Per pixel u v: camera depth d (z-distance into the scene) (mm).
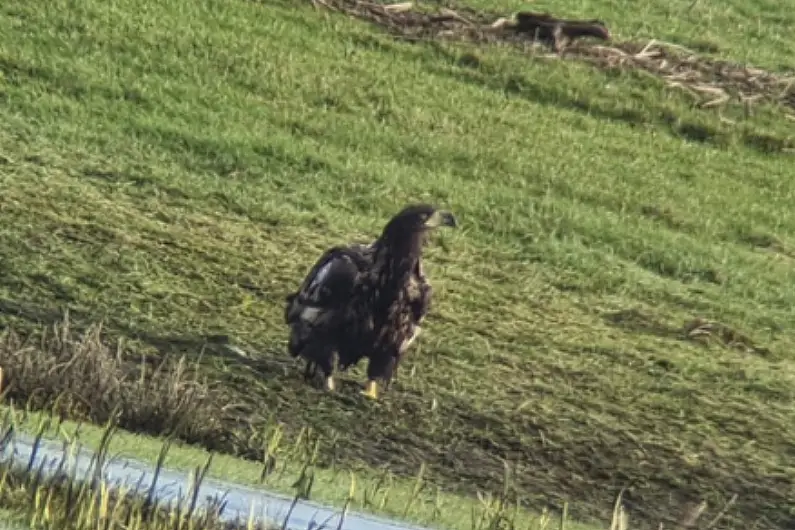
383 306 15664
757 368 20359
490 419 17156
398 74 28328
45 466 10562
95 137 23344
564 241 23578
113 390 14359
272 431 15461
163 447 11773
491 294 21172
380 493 13539
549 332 20234
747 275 23969
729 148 29109
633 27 33156
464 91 28406
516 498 15547
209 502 10609
